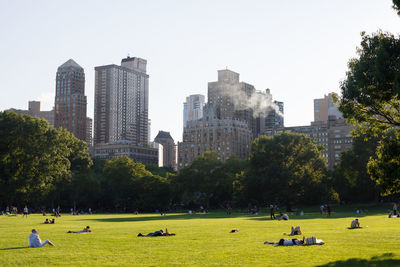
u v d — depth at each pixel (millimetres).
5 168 103562
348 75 35656
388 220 58594
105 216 99000
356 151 127312
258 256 22531
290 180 115688
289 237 33156
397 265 19438
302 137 123438
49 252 24938
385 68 30031
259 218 75938
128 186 156375
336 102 38875
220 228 45062
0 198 109562
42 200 137000
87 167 148125
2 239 33062
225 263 20484
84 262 21141
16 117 112250
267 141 124500
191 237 33688
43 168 108312
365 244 27438
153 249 25938
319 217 77500
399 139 33688
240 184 125625
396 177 32281
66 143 140375
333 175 144250
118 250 25609
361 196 143250
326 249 25000
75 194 148375
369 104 33625
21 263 20938
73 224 56594
